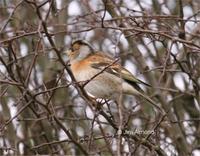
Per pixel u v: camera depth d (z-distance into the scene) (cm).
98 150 1137
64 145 1473
